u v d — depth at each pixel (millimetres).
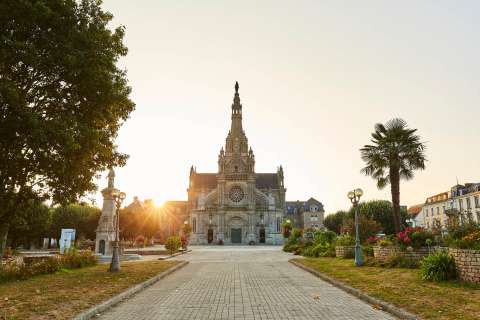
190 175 115000
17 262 21438
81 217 83188
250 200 94812
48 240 85500
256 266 27484
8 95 15719
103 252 41219
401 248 22109
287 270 24141
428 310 10375
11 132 16547
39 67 17625
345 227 40812
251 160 96938
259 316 10477
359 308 11617
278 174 115312
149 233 92062
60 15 18375
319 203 131750
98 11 20609
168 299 13391
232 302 12641
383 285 15039
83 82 18750
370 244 30625
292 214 133875
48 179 20828
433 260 16062
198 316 10523
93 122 20594
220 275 21266
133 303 12672
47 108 19703
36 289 14703
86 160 20500
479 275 13945
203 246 83688
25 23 17078
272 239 94250
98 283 16562
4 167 18234
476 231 16875
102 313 11062
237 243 93125
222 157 97375
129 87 22125
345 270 21438
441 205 80625
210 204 96625
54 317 9820
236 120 106750
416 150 33156
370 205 78312
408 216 77875
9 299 12406
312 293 14570
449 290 13203
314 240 47375
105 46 20266
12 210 20438
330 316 10461
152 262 30062
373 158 33625
